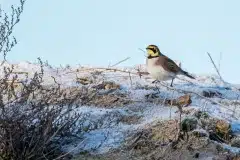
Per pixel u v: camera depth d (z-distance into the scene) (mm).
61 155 10797
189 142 10906
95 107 13031
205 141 10867
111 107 13094
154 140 11172
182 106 12758
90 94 12969
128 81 15438
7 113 10523
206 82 16484
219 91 15086
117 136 11555
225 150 10672
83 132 11633
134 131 11578
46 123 10688
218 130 11414
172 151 10805
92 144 11289
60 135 11203
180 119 11172
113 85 14484
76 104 12305
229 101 13828
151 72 15602
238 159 10430
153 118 12227
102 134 11680
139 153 10945
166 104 13148
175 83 16109
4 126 10336
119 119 12359
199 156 10578
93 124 11977
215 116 11977
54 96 12727
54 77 15281
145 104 13141
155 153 10836
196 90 14633
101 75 16016
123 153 10977
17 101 10805
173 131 11180
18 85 13758
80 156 10930
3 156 10383
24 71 16516
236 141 11180
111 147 11172
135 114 12602
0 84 11312
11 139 10227
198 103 13250
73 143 11367
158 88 14523
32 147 10594
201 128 11219
